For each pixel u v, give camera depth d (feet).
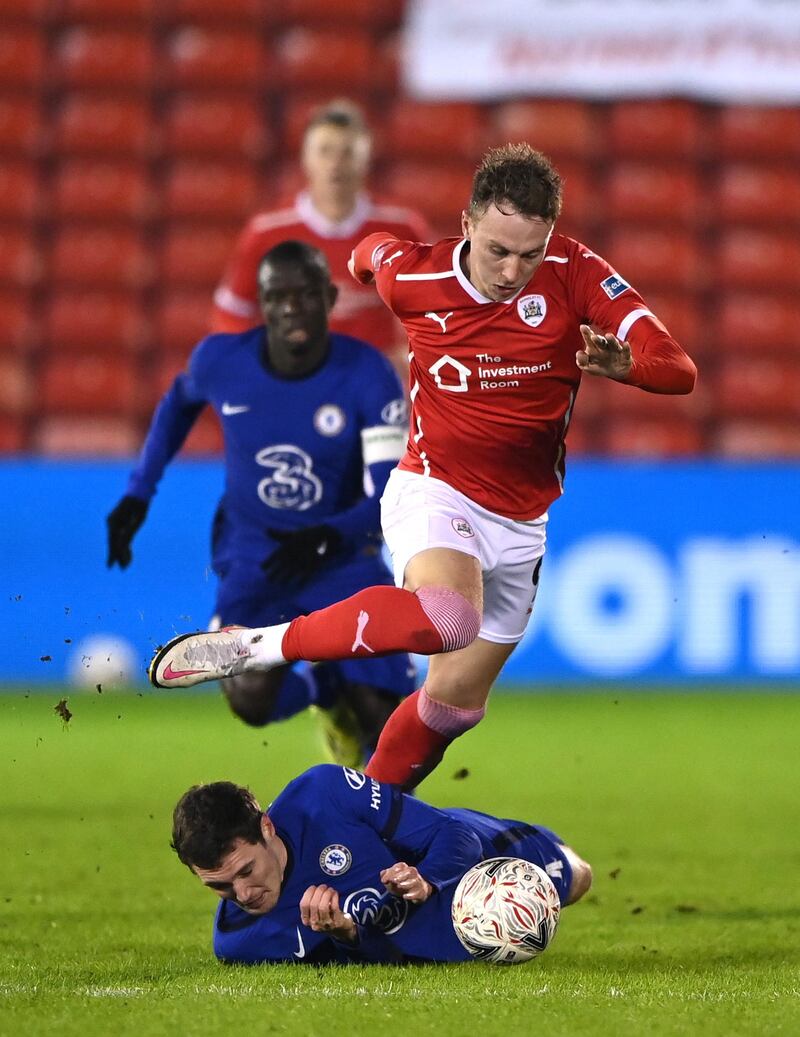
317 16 209.15
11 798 94.84
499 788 100.94
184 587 143.23
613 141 203.21
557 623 145.69
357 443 74.38
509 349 54.95
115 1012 41.27
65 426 181.16
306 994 43.21
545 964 49.67
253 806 47.29
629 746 121.08
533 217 50.42
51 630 143.13
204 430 174.40
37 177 198.49
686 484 145.38
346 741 78.95
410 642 50.65
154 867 71.87
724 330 191.52
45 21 207.92
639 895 65.98
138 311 190.08
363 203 106.42
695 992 44.34
